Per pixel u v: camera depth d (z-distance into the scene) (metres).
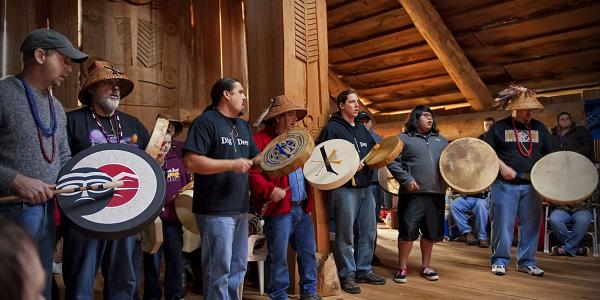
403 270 3.65
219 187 2.21
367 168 3.40
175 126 3.38
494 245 3.96
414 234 3.63
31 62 1.86
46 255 1.90
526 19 5.34
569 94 6.02
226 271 2.20
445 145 3.71
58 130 1.96
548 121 6.05
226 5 5.42
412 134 3.72
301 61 3.59
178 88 5.00
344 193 3.29
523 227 3.90
